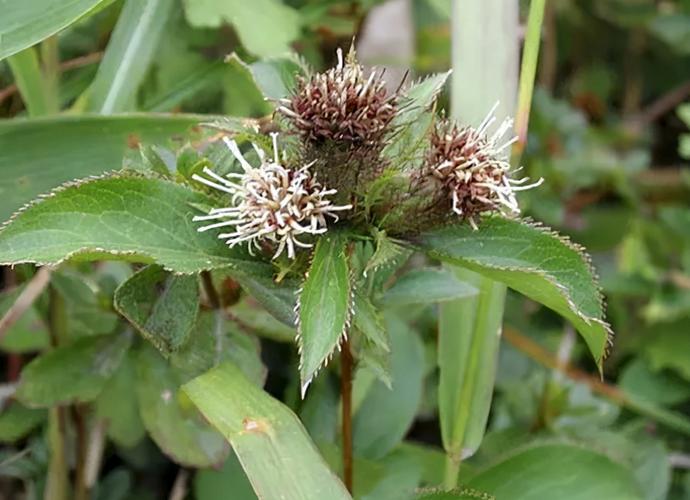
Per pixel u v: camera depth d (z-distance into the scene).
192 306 0.28
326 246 0.26
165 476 0.38
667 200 0.55
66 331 0.33
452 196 0.26
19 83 0.33
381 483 0.33
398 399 0.35
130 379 0.33
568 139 0.51
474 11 0.32
